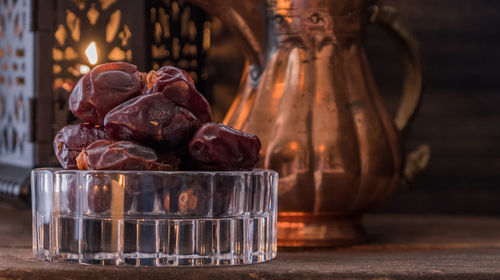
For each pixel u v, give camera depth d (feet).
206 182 1.62
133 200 1.60
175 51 2.24
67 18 2.12
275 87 1.95
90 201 1.61
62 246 1.65
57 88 2.12
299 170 1.89
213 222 1.63
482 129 2.90
